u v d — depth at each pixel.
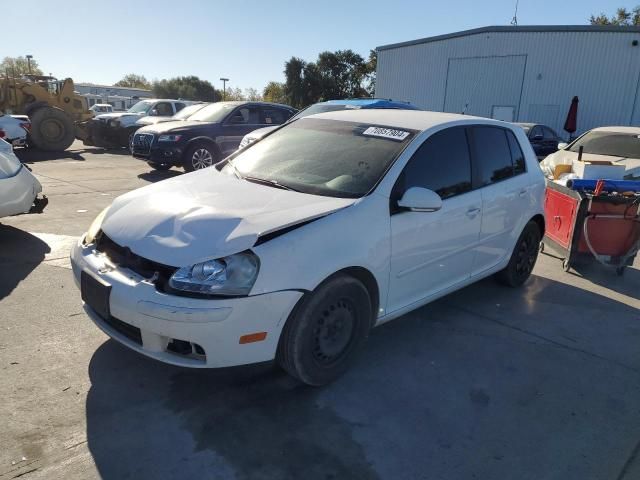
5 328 3.69
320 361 3.09
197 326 2.63
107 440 2.62
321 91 55.09
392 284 3.44
